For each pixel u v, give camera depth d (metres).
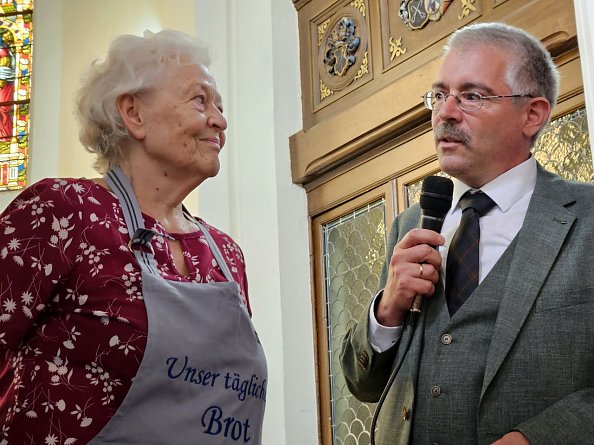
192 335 1.89
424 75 4.24
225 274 2.13
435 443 2.03
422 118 4.31
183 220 2.18
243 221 5.21
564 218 2.08
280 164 5.14
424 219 2.30
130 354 1.85
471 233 2.18
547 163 3.57
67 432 1.80
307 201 5.12
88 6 7.52
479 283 2.11
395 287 2.17
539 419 1.87
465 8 4.14
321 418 4.78
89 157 7.18
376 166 4.63
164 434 1.83
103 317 1.86
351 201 4.80
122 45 2.16
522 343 1.97
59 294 1.89
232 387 1.93
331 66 5.04
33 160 7.37
